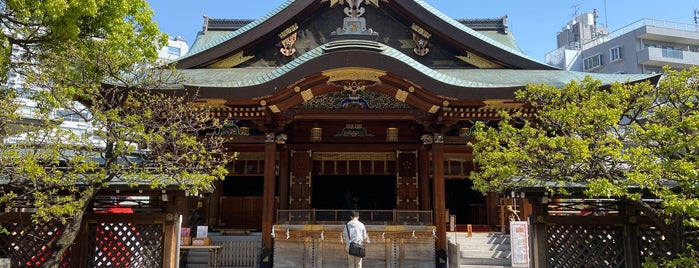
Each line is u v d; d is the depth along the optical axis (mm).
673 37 49906
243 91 16578
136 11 14938
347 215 17406
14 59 15789
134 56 13938
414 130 20875
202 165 11891
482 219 22250
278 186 20641
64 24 12742
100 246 11117
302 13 20359
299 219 17391
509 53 19750
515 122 16516
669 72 9859
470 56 20422
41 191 10086
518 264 14797
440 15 19922
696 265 7848
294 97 17422
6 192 10203
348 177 21672
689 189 7789
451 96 16641
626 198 9586
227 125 18953
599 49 52781
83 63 11641
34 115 11031
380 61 16406
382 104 18406
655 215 9023
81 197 9938
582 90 10453
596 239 10680
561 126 10109
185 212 18406
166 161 10570
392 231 16938
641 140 8734
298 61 16609
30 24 13094
